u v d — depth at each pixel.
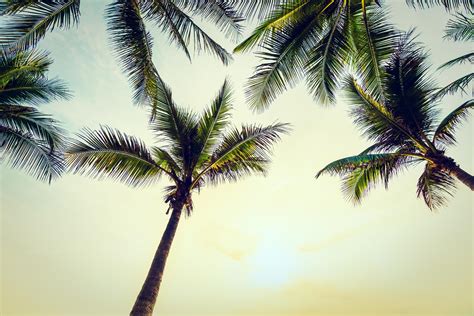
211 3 6.65
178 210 7.90
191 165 8.91
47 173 8.12
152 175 8.37
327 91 7.60
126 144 7.98
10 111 7.95
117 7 6.32
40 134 8.14
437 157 8.32
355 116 9.45
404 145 9.14
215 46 7.11
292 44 7.17
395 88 8.48
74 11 6.37
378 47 7.27
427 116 8.65
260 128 8.80
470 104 8.06
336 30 7.19
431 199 9.21
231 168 9.08
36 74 8.16
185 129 9.16
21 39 5.95
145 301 5.73
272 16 6.77
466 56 8.22
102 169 7.73
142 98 7.09
